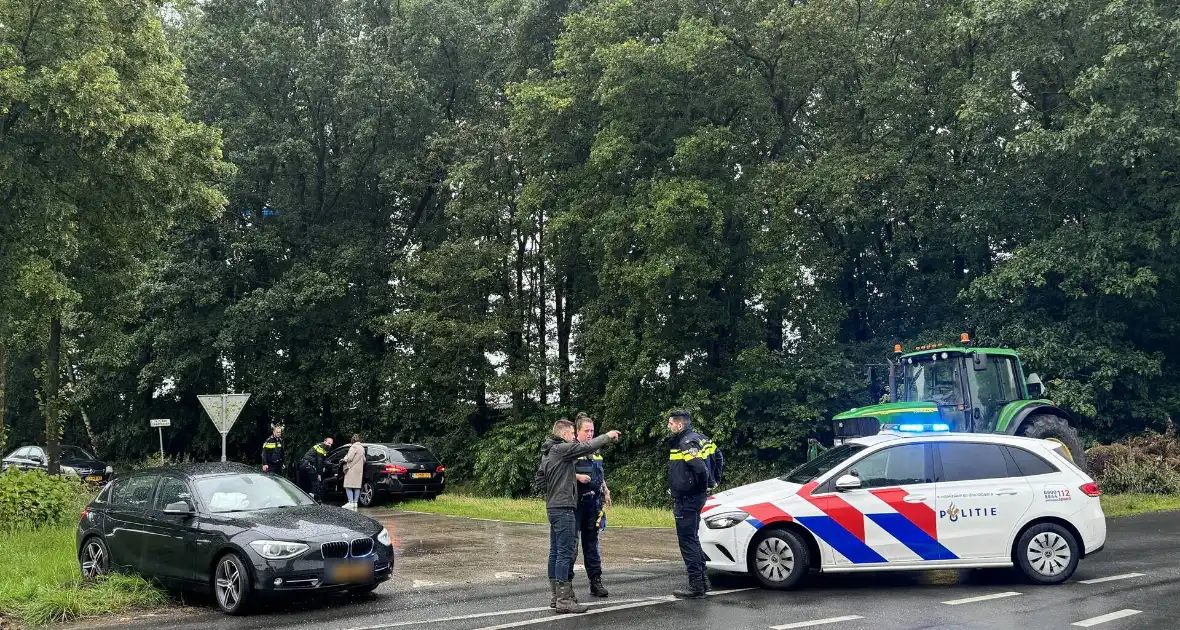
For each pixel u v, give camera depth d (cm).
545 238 2714
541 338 3009
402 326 2856
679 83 2369
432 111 3009
